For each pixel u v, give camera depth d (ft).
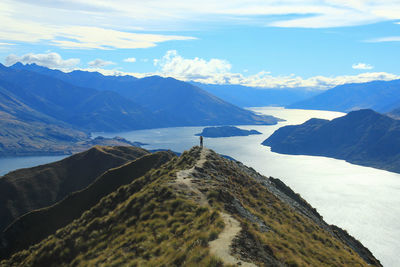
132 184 172.86
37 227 271.49
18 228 268.62
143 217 108.99
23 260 129.39
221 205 111.45
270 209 145.59
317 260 95.91
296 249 94.02
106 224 121.49
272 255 78.38
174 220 98.68
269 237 93.45
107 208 150.51
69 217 283.59
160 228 95.86
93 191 315.17
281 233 107.76
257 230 96.58
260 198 162.09
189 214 100.63
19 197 586.86
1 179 624.18
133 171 344.69
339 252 124.77
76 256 109.40
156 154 380.17
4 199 577.43
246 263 66.49
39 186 622.95
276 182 266.16
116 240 101.35
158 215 105.60
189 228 89.30
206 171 167.22
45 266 114.21
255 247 77.71
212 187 133.69
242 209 118.11
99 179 333.62
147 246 87.15
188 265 66.13
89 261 95.81
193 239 77.97
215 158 200.03
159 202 116.37
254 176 231.30
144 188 145.69
